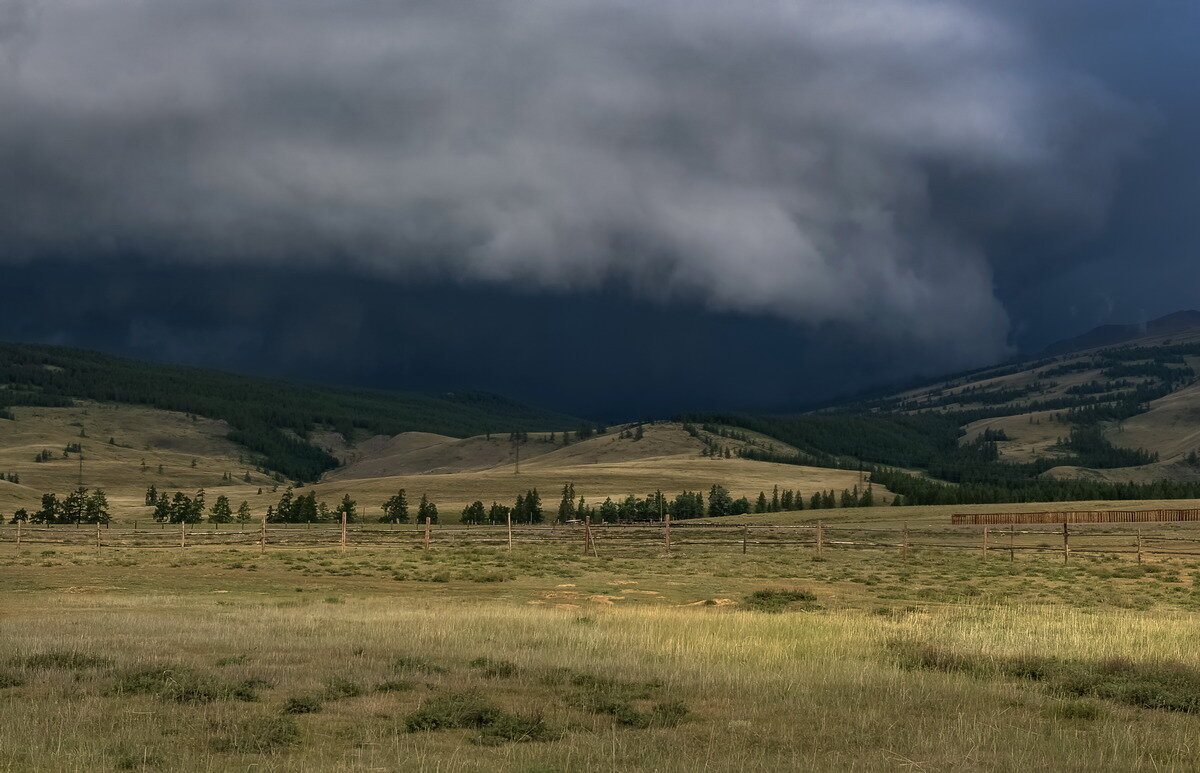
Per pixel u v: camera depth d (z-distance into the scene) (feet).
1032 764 37.96
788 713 46.80
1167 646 68.64
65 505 557.33
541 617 84.99
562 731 42.45
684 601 111.86
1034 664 59.26
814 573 149.48
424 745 40.09
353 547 209.67
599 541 234.58
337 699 48.91
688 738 41.55
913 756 38.83
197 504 584.40
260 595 112.88
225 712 44.80
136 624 77.30
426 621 81.10
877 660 61.93
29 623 77.97
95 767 35.65
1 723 41.70
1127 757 39.19
